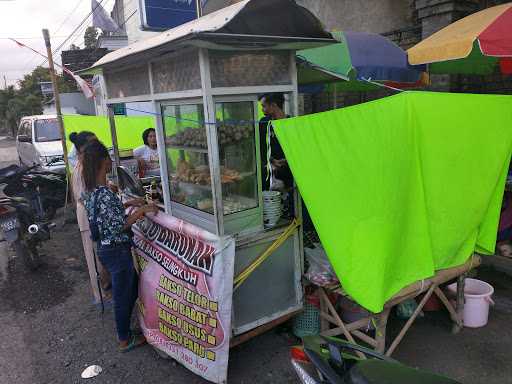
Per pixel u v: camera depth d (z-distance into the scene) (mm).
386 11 6316
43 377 3197
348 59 4223
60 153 8812
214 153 2689
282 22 2561
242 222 2971
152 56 2969
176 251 3043
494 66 4840
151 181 4586
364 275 2637
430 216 2926
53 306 4293
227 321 2682
